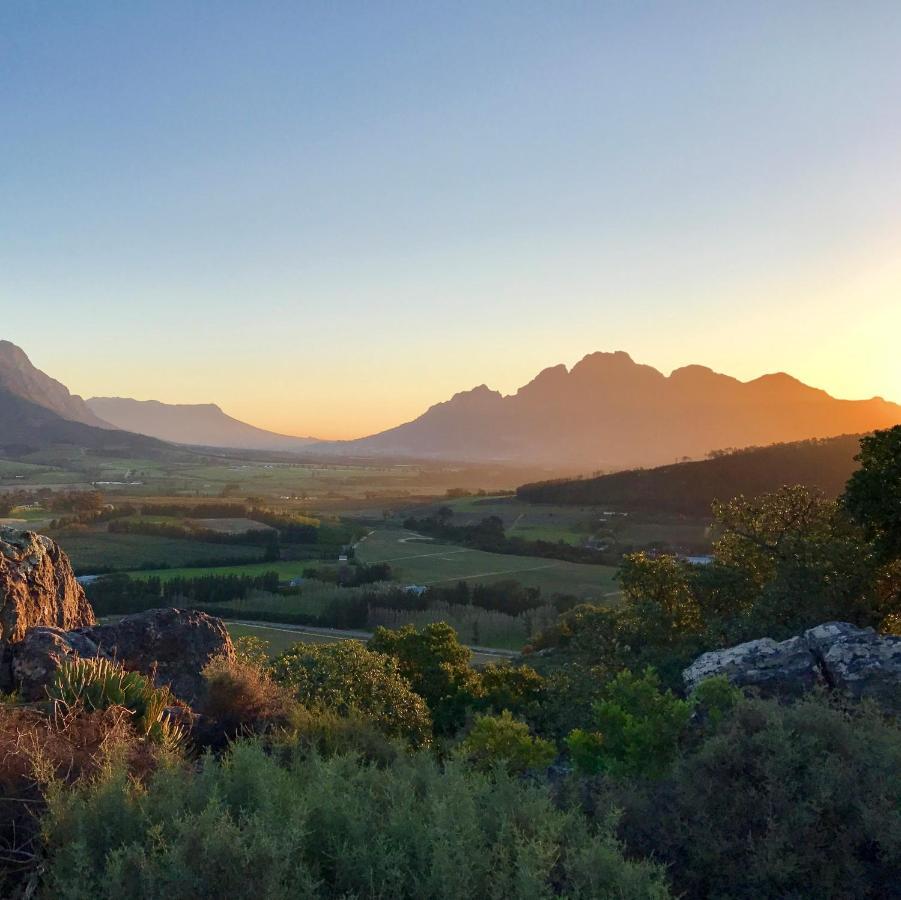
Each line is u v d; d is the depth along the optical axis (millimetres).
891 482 18312
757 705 6070
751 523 25781
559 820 4395
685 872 4852
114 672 7488
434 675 28312
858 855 4887
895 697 8875
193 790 4543
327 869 4129
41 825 4109
